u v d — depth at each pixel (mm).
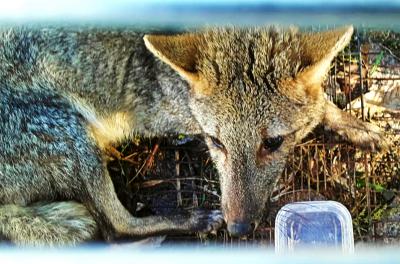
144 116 1112
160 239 1154
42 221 1085
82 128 1097
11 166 1084
